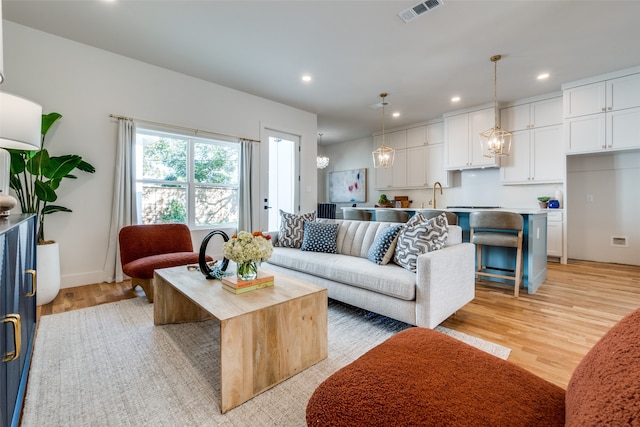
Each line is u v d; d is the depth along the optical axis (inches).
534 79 165.0
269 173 199.2
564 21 110.7
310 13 105.6
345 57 137.7
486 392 32.6
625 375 22.5
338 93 184.1
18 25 113.0
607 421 20.1
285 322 63.6
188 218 163.2
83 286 126.1
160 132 150.4
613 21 110.5
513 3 100.3
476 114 209.5
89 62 128.2
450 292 85.8
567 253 192.2
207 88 165.2
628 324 28.8
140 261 109.2
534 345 78.1
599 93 161.5
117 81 135.3
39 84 117.3
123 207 134.4
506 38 121.8
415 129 255.0
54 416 52.0
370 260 102.6
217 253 173.5
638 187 173.2
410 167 259.3
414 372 36.0
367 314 100.9
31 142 67.4
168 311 89.0
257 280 72.2
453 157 221.6
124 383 61.3
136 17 108.2
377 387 33.4
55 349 74.2
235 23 111.5
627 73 153.1
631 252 175.8
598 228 186.2
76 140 125.3
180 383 61.5
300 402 56.8
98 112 130.6
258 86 172.6
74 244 125.6
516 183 201.0
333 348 77.2
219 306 60.7
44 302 104.3
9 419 40.6
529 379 35.4
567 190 186.2
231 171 181.8
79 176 126.4
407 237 93.0
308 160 220.5
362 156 311.0
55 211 118.6
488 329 87.7
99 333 83.1
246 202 179.0
